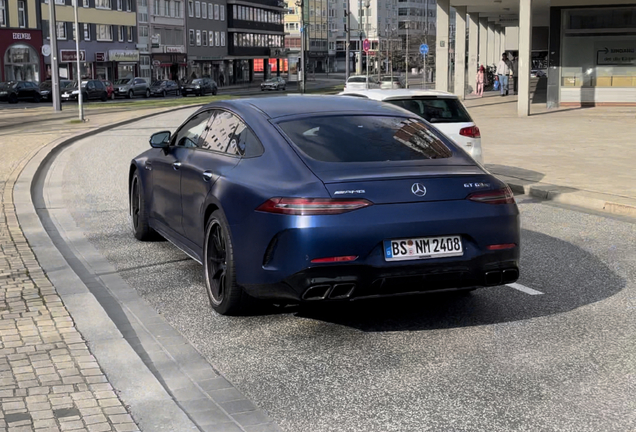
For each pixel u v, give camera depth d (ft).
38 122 103.76
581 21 103.35
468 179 17.42
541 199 38.17
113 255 26.05
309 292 16.34
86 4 236.63
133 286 22.17
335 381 15.01
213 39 315.99
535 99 133.69
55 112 130.62
